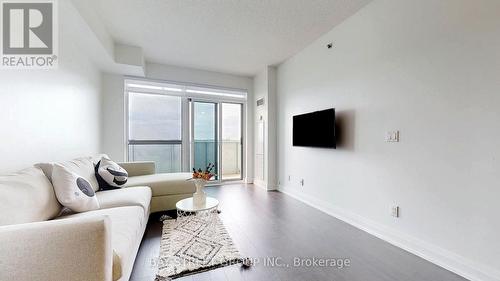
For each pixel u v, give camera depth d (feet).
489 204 5.27
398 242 7.26
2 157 5.17
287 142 14.15
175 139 15.87
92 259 3.13
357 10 8.82
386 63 7.72
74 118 9.14
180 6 8.60
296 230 8.45
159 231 8.20
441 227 6.16
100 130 12.86
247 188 15.80
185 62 14.55
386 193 7.72
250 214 10.19
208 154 17.01
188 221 9.08
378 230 7.97
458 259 5.78
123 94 13.75
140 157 14.98
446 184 6.07
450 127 5.98
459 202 5.80
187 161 15.97
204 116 16.79
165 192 9.66
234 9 8.78
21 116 5.84
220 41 11.57
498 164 5.14
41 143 6.72
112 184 8.25
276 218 9.71
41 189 4.73
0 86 5.18
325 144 10.16
